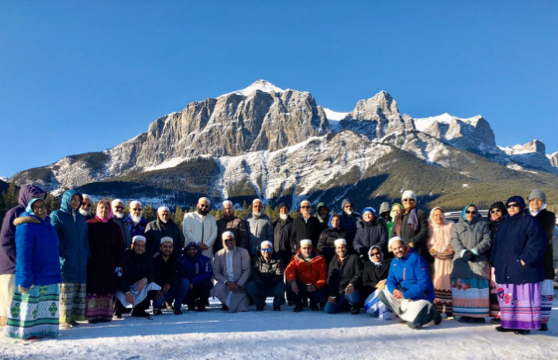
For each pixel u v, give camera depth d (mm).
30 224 6613
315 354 5824
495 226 8531
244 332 7035
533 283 7207
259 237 11656
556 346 6547
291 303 11266
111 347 5977
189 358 5492
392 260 8547
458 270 8414
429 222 9273
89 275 8117
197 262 10039
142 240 8977
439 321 8102
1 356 5508
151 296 9070
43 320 6590
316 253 10195
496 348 6367
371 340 6711
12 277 6918
